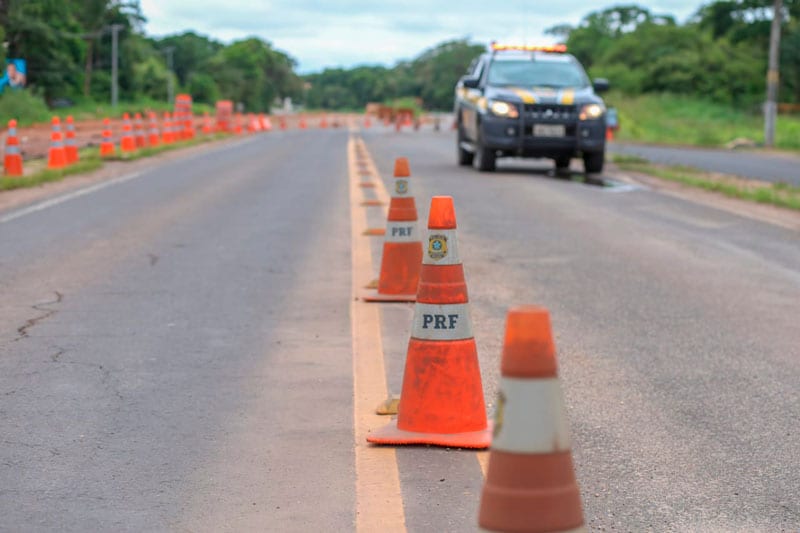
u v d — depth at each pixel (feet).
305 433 26.71
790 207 77.87
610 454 25.29
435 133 255.29
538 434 12.98
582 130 104.01
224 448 25.59
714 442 26.22
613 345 36.35
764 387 31.19
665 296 44.83
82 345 35.70
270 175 104.73
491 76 110.01
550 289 46.34
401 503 22.12
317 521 21.22
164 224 66.28
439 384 25.90
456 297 26.00
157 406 28.91
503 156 107.96
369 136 224.33
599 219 70.23
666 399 29.91
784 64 414.41
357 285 46.29
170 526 20.98
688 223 68.59
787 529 20.89
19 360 33.71
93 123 289.53
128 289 45.47
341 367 33.06
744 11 424.87
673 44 459.73
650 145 203.41
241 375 32.09
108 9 536.42
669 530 20.80
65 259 52.95
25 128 247.50
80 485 23.15
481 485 23.11
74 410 28.53
